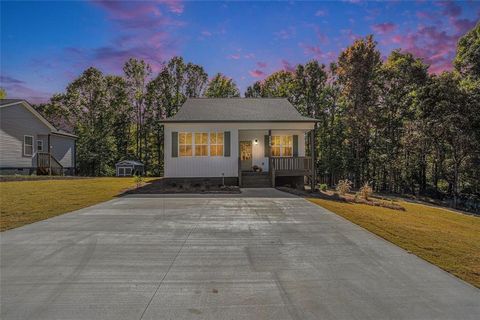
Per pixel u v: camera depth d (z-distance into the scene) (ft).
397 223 27.40
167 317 10.59
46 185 52.95
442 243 20.74
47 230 22.53
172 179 57.72
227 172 57.93
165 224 24.73
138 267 15.37
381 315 10.77
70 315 10.71
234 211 30.71
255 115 61.72
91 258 16.65
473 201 84.17
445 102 82.48
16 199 36.78
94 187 51.29
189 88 133.69
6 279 13.85
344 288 13.06
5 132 68.85
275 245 19.25
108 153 125.59
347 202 41.78
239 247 18.76
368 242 20.13
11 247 18.45
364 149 108.78
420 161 96.58
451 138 83.66
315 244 19.54
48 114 134.21
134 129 139.33
